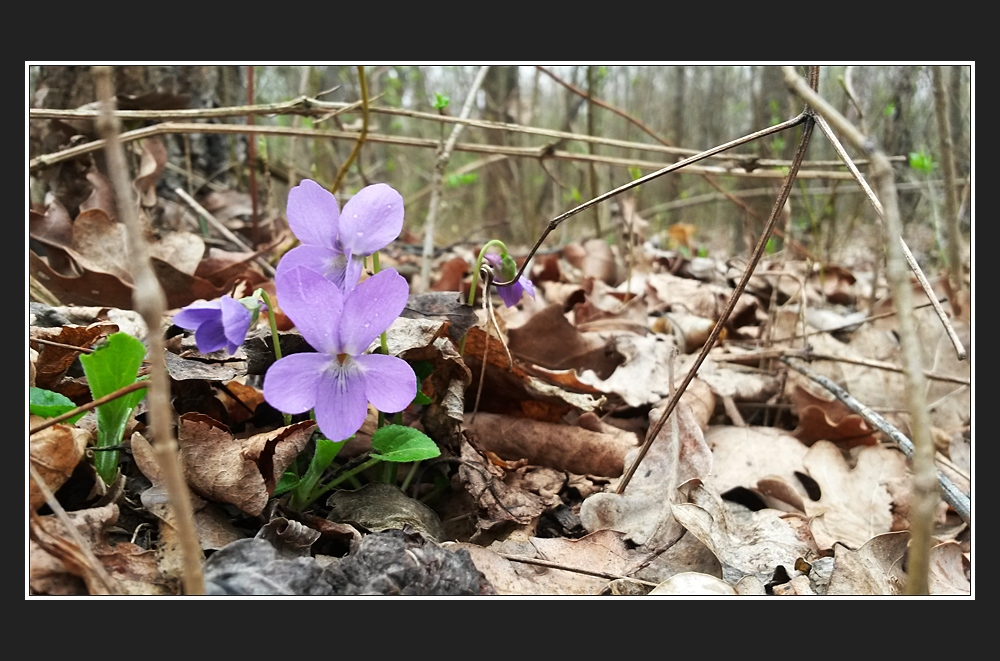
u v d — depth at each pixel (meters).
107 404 0.13
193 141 0.33
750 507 0.18
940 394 0.24
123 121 0.28
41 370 0.15
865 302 0.34
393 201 0.13
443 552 0.12
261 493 0.13
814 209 0.46
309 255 0.13
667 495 0.16
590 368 0.23
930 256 0.39
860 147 0.09
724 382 0.23
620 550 0.14
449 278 0.28
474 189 0.70
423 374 0.16
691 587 0.13
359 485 0.15
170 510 0.12
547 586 0.13
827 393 0.23
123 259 0.22
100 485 0.13
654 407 0.20
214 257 0.25
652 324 0.28
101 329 0.16
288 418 0.15
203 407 0.16
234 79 0.35
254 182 0.30
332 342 0.11
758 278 0.33
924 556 0.09
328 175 0.50
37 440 0.12
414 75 0.51
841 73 0.28
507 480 0.17
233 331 0.12
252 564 0.11
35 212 0.21
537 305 0.29
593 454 0.18
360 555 0.12
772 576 0.14
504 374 0.18
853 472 0.18
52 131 0.27
